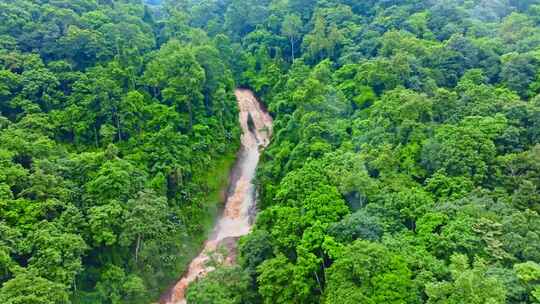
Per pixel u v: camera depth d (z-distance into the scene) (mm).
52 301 38750
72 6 86438
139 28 90875
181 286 55094
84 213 50656
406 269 33812
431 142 50438
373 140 56156
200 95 78438
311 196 46469
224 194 73875
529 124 50875
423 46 74500
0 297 37312
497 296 28375
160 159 64750
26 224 45062
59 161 54750
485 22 91500
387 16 94562
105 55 78188
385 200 44312
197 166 71500
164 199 55219
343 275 34906
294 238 44469
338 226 41062
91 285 49000
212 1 132125
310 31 104188
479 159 46375
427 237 37781
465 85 62281
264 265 43000
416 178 49719
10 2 79750
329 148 58781
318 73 80562
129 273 51281
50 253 42156
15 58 68375
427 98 58938
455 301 28734
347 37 94938
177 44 85812
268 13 116562
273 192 62969
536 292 28562
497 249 34531
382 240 38250
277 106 85250
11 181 48281
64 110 66250
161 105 73125
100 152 59000
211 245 63312
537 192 41188
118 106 68000
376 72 69188
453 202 41875
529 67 62469
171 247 57562
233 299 42625
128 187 53938
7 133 55062
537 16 87688
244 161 83375
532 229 35875
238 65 106625
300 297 40406
